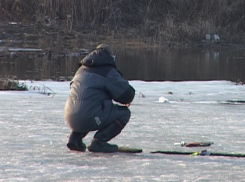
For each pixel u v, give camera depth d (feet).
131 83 159.02
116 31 314.55
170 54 271.49
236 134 81.56
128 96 64.59
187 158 65.26
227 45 311.88
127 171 58.03
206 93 140.26
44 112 97.45
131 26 325.62
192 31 314.55
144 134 79.97
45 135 76.84
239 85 157.89
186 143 73.46
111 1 328.08
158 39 305.94
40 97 123.54
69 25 311.68
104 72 64.13
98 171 57.77
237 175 57.31
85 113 63.62
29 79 174.19
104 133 66.33
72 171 57.52
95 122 64.28
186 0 344.08
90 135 77.82
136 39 305.73
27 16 318.24
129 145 72.08
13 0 321.11
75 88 64.23
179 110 106.42
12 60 228.43
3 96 123.85
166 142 74.69
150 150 69.46
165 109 107.45
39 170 57.72
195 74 203.21
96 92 63.87
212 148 71.56
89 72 64.28
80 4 322.55
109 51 65.36
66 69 204.23
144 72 206.69
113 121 65.92
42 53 253.24
